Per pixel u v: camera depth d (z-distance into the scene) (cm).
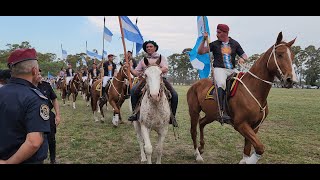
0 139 247
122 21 824
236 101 510
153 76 489
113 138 838
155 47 597
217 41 585
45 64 5391
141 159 612
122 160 621
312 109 1634
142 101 533
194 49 684
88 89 1830
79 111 1589
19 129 247
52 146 547
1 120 248
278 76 475
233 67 582
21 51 259
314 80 7606
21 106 245
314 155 659
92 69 1816
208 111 596
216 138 843
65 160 617
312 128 1024
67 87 2059
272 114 1404
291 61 463
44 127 247
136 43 866
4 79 438
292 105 1877
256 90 500
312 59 7531
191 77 8406
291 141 802
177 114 1448
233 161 613
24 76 260
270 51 488
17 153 234
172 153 681
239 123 506
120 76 1021
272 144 762
